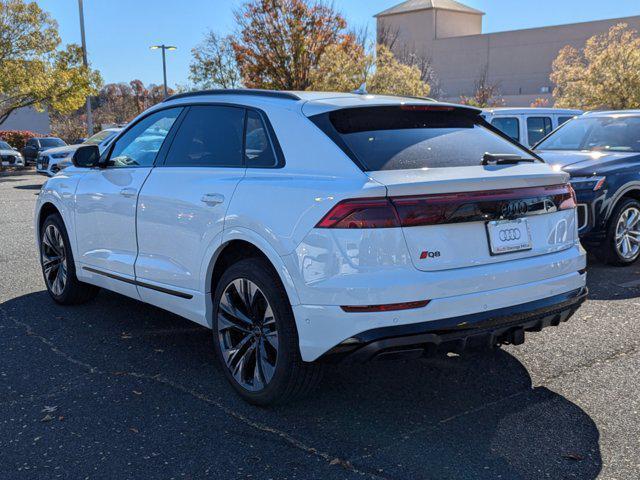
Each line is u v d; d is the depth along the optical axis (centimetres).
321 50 2473
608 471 286
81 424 332
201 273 382
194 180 393
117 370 407
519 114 1092
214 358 430
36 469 289
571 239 369
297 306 314
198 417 341
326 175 322
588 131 796
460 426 330
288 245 316
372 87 2345
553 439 315
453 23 6806
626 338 459
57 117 5681
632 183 676
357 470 288
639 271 671
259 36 2455
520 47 6147
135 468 290
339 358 308
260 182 348
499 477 281
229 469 289
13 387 379
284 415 343
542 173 347
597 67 2514
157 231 418
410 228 300
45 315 529
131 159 469
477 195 317
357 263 296
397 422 335
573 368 405
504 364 414
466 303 311
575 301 359
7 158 2834
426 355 312
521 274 330
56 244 553
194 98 434
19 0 2612
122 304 564
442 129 376
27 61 2681
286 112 361
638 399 359
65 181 532
